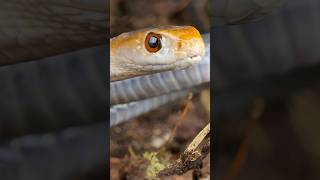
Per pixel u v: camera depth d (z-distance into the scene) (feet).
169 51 1.35
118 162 1.38
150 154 1.38
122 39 1.37
